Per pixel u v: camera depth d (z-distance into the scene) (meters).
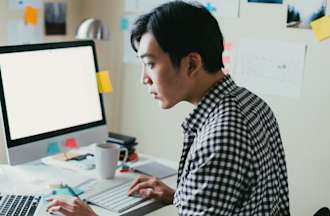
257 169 1.18
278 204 1.32
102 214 1.56
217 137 1.16
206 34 1.22
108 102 2.87
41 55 1.85
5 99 1.74
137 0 2.67
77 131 1.97
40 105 1.84
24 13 2.49
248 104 1.27
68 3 2.75
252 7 2.37
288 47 2.31
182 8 1.22
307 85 2.29
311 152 2.32
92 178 1.86
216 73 1.28
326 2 2.20
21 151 1.78
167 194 1.69
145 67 1.29
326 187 2.31
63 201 1.51
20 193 1.68
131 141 2.11
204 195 1.15
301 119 2.33
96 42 2.84
